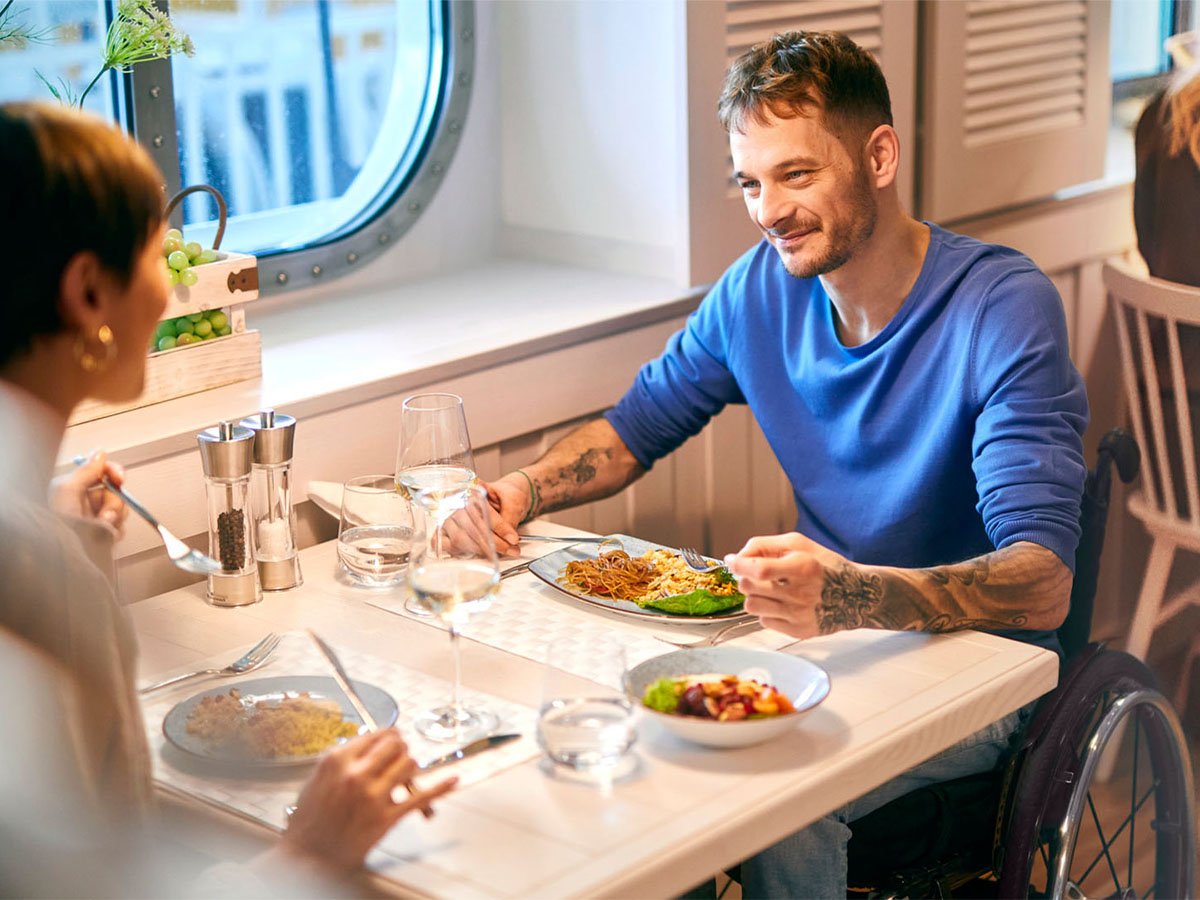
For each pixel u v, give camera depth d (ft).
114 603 3.26
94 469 4.40
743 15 7.19
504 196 8.45
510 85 8.20
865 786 3.80
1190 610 7.42
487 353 6.47
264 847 3.47
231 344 5.96
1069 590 4.86
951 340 5.35
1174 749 5.81
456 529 4.10
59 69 6.35
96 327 3.33
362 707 4.00
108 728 3.19
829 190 5.23
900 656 4.43
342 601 5.04
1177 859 6.03
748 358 6.10
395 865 3.29
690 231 7.27
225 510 4.93
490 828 3.44
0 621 3.08
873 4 7.81
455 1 7.77
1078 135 9.23
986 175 8.70
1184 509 7.40
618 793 3.59
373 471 6.17
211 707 3.99
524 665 4.44
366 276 7.79
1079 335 9.64
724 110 5.36
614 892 3.20
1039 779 4.96
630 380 7.24
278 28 7.22
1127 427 7.82
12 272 3.17
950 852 5.22
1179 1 8.65
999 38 8.55
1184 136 7.37
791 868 4.71
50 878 3.10
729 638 4.63
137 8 5.90
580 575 5.08
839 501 5.81
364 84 7.67
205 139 7.07
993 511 4.96
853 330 5.72
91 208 3.22
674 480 7.52
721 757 3.77
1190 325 7.35
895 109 8.13
